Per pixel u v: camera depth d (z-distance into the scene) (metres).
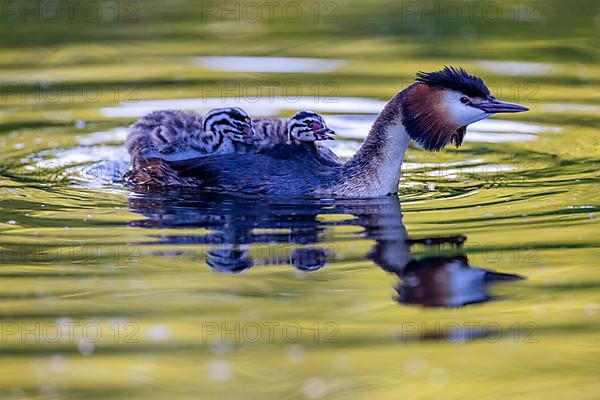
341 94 18.88
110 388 8.98
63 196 13.90
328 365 9.35
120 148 16.33
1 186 14.34
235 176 13.98
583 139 16.42
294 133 14.61
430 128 13.90
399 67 20.34
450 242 11.95
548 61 20.67
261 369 9.29
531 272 11.16
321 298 10.62
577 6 25.20
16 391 8.92
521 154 15.82
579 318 10.13
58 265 11.40
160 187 14.25
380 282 10.95
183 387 8.99
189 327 10.01
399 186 14.35
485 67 20.23
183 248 11.85
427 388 8.95
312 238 12.16
